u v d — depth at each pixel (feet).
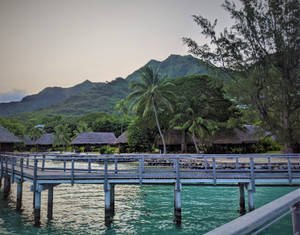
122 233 40.29
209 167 69.56
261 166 64.75
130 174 47.03
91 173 50.55
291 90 80.33
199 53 96.58
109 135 246.06
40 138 289.53
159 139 174.81
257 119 88.94
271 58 86.38
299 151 103.55
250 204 46.42
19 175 55.31
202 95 147.95
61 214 50.55
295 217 8.43
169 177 46.29
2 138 118.11
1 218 48.78
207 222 44.47
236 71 92.99
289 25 81.87
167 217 47.70
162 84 135.44
